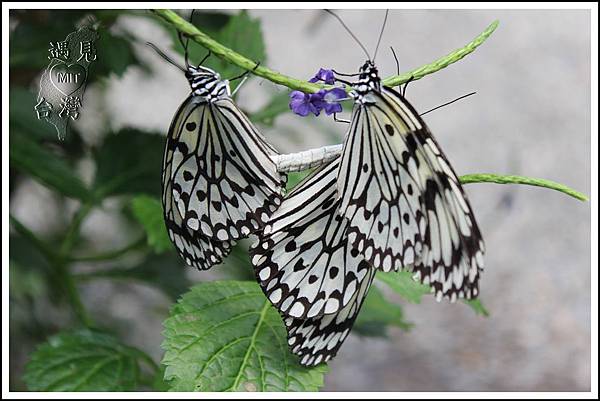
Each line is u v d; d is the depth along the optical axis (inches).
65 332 32.7
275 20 64.7
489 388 58.0
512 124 69.9
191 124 28.6
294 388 29.4
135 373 32.3
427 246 28.1
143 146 36.0
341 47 66.6
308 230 29.0
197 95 28.4
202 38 27.3
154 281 36.5
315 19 65.4
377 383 59.6
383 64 67.5
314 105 27.9
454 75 70.4
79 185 34.9
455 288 28.1
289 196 28.9
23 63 34.1
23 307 37.6
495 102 70.4
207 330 29.9
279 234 28.9
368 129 28.1
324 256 29.2
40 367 31.9
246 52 34.8
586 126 70.2
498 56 71.8
